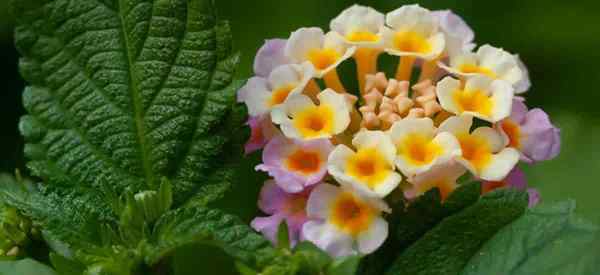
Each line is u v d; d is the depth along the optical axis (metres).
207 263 0.15
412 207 0.14
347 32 0.16
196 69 0.15
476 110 0.15
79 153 0.15
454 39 0.16
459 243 0.14
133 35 0.15
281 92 0.15
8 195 0.15
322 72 0.15
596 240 0.14
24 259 0.15
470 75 0.15
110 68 0.15
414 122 0.15
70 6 0.15
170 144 0.15
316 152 0.15
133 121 0.15
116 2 0.15
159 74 0.15
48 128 0.15
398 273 0.14
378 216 0.14
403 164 0.14
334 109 0.15
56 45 0.15
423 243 0.14
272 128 0.15
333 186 0.15
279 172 0.15
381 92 0.16
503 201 0.14
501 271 0.14
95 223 0.15
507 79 0.16
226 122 0.15
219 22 0.15
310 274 0.14
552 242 0.14
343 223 0.14
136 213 0.14
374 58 0.16
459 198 0.14
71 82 0.15
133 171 0.15
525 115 0.16
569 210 0.14
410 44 0.16
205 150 0.15
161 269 0.14
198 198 0.15
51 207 0.15
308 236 0.14
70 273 0.14
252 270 0.14
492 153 0.15
